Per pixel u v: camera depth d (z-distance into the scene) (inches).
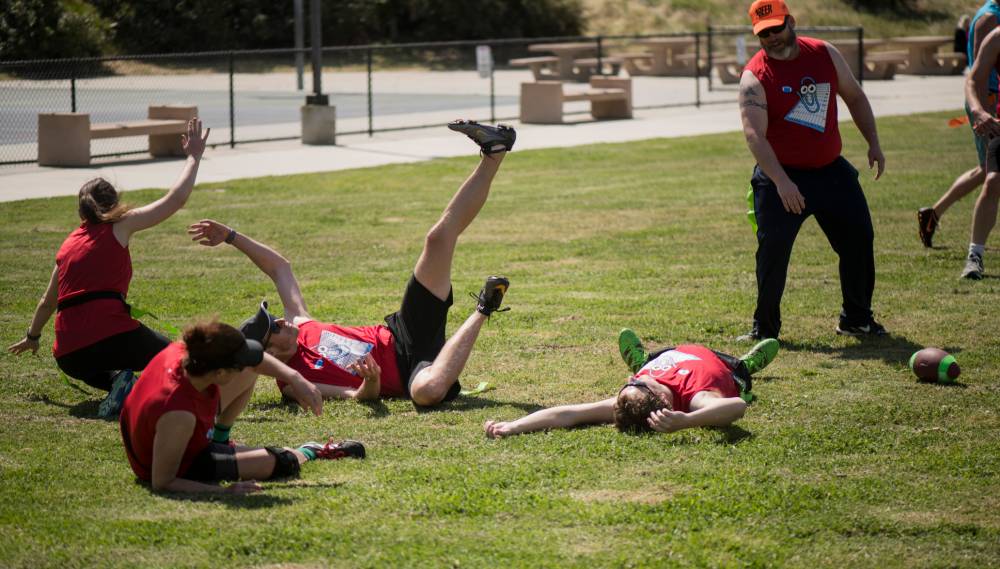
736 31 1747.0
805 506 249.9
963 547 229.5
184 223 680.4
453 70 2267.5
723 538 232.1
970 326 420.2
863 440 297.1
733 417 301.3
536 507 250.1
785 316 444.8
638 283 509.7
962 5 2746.1
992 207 495.8
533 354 395.5
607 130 1237.7
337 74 2158.0
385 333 354.3
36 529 237.5
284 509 249.1
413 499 254.1
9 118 1354.6
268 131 1246.9
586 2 2652.6
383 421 323.0
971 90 494.6
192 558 223.1
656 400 303.4
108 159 1020.5
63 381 352.8
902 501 253.9
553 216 701.3
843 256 412.5
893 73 1914.4
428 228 662.5
